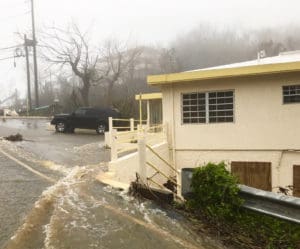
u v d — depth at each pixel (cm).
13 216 571
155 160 1184
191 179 609
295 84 1212
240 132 1282
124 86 5075
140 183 738
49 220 562
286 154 1241
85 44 4262
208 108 1323
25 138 1958
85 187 777
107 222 558
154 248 468
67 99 4972
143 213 606
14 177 875
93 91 5041
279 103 1235
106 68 4644
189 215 596
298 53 1962
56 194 712
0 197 684
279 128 1241
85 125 2509
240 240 506
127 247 470
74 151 1459
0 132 2316
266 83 1244
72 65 4162
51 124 2598
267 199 520
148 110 2041
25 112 4856
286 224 521
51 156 1267
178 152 1365
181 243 486
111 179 834
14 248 453
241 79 1264
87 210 615
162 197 675
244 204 550
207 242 495
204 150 1331
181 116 1356
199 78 1269
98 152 1443
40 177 882
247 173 1284
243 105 1273
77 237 498
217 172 585
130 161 959
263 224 534
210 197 576
